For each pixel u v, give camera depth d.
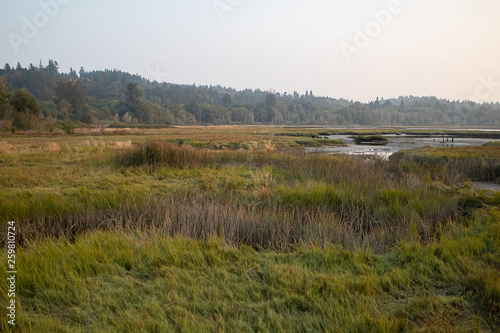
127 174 10.39
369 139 43.72
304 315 2.88
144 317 2.88
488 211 6.09
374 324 2.70
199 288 3.37
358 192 7.69
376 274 3.61
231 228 5.52
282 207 7.02
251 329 2.66
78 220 6.18
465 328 2.67
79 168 11.20
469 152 18.31
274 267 3.80
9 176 9.51
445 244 4.36
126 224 5.85
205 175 10.15
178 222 5.93
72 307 3.10
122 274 3.76
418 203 6.72
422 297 3.16
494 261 3.82
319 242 5.05
